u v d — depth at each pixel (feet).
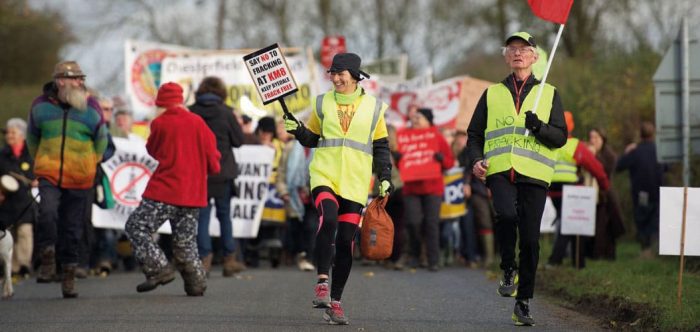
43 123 84.28
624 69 180.45
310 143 67.97
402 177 115.75
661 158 106.93
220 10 315.37
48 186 84.07
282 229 133.18
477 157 65.82
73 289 83.92
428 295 84.99
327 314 65.92
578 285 84.89
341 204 66.74
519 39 65.92
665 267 97.76
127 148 116.16
